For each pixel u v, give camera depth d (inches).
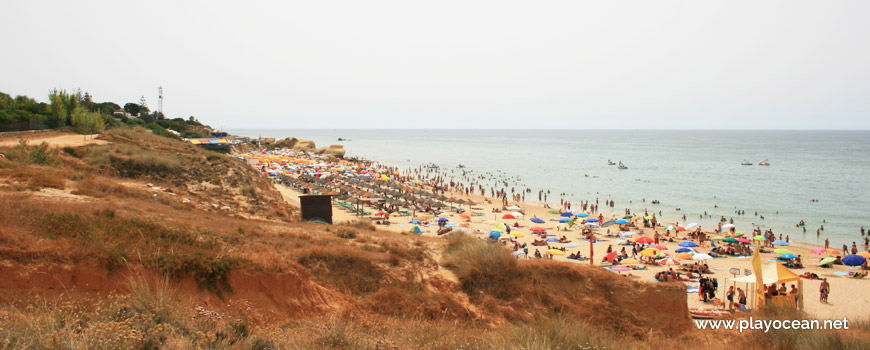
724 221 2062.0
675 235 1755.7
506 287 598.5
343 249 599.2
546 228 1823.3
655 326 574.6
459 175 4015.8
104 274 394.9
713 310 868.0
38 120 1785.2
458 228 1672.0
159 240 477.4
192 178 1261.1
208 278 434.6
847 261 1214.3
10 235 392.8
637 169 4461.1
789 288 1110.4
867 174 4005.9
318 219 1195.9
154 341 299.4
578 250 1461.6
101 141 1536.7
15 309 331.0
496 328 507.2
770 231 1705.2
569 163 5123.0
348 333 376.5
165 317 336.8
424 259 640.4
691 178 3757.4
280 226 805.2
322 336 363.9
